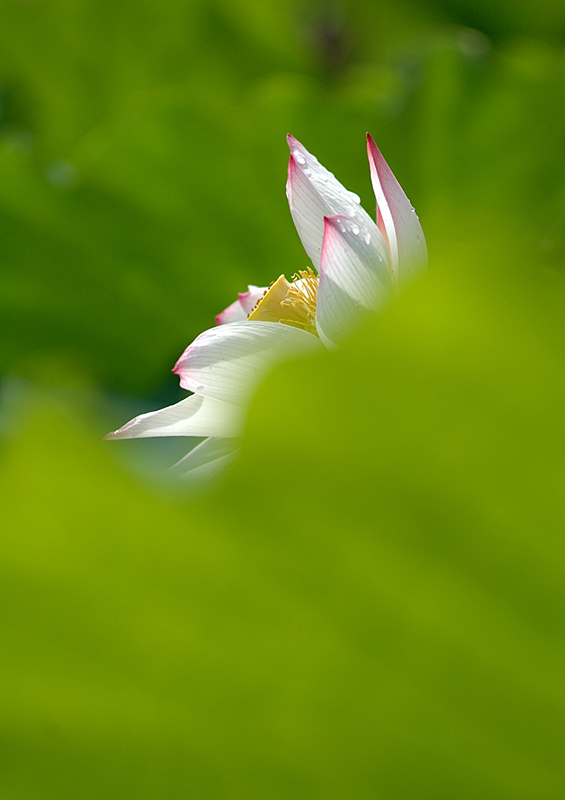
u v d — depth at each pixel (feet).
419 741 2.11
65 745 2.11
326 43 13.51
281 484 1.80
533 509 1.84
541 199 10.54
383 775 2.12
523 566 1.93
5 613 1.97
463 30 13.51
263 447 1.78
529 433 1.76
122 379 11.21
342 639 2.01
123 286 10.74
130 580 1.95
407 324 1.71
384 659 2.04
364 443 1.77
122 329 10.98
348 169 10.42
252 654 2.03
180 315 10.98
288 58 13.44
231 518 1.85
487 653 2.04
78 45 12.72
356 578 1.94
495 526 1.87
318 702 2.07
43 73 12.85
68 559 1.90
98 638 2.01
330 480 1.80
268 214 10.42
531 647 2.02
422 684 2.06
